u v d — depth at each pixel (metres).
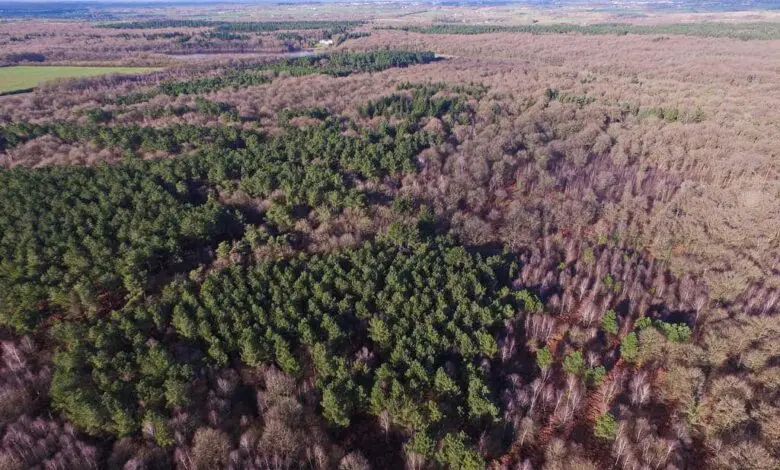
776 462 47.66
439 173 113.56
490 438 54.88
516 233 91.75
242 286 69.12
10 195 88.38
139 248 75.81
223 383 57.06
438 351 62.16
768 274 78.38
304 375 61.25
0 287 67.06
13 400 54.62
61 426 53.09
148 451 50.41
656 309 75.50
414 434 52.38
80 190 92.31
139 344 60.50
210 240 84.19
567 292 75.81
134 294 70.44
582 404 59.81
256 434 53.25
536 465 53.06
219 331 63.09
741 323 66.12
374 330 64.12
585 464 50.06
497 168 114.56
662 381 61.88
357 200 92.69
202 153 113.88
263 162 109.00
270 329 61.72
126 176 97.75
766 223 90.75
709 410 54.56
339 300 70.25
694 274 81.19
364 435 56.41
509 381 61.56
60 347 63.34
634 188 112.81
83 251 74.88
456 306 69.69
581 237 94.75
